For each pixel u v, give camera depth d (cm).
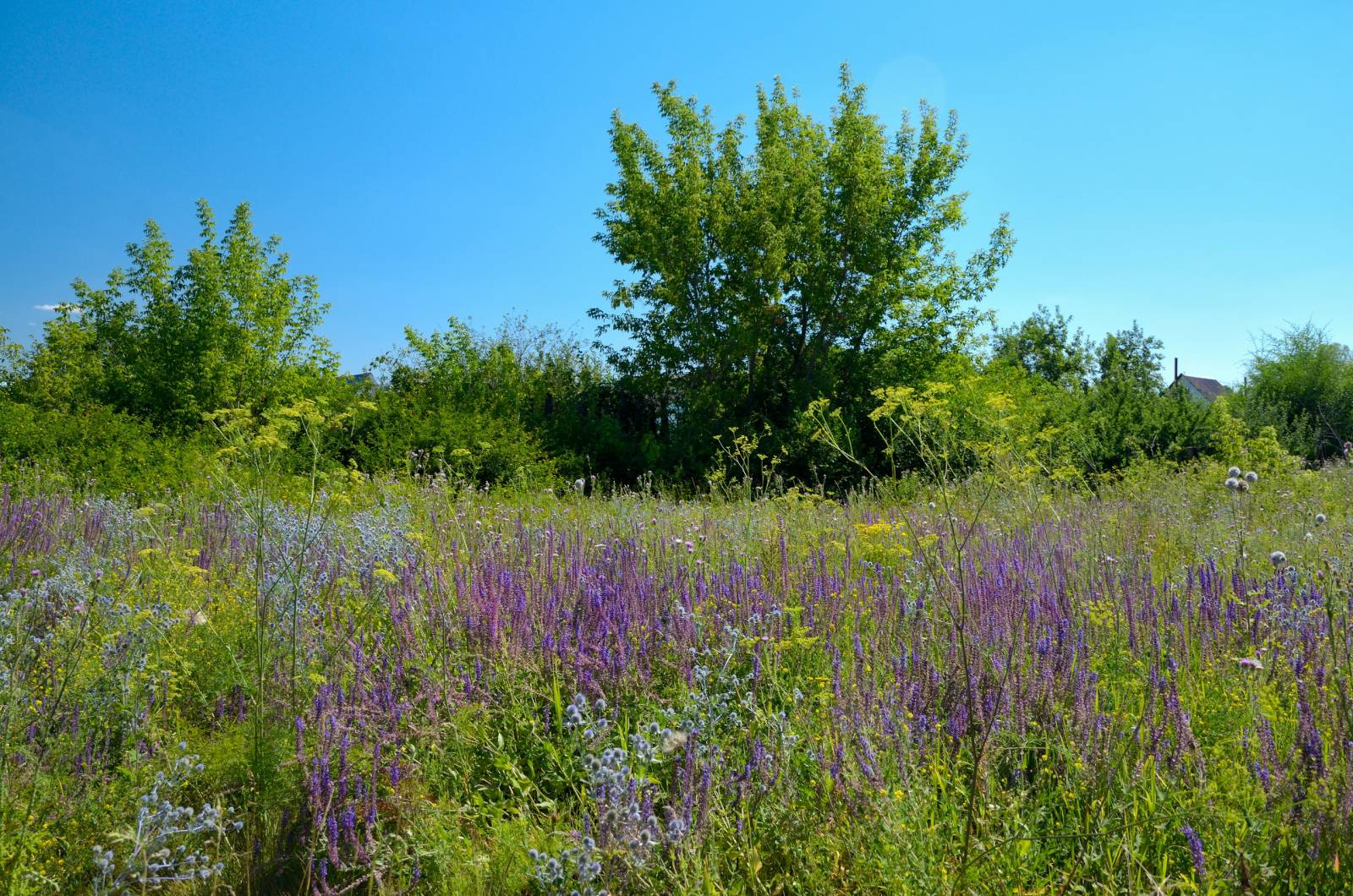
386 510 696
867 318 2519
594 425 2330
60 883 282
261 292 2398
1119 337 5953
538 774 355
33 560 588
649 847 253
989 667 353
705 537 710
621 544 605
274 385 2358
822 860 279
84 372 2434
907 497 1167
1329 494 986
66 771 321
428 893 285
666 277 2441
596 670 392
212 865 287
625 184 2584
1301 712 284
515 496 1347
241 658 395
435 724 351
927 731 325
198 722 385
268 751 318
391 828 309
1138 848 265
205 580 531
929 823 277
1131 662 408
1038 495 902
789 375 2527
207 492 965
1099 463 1956
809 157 2650
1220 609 435
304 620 423
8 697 315
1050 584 521
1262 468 1141
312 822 289
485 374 2659
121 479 1228
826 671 397
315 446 446
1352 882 243
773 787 302
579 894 244
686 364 2459
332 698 338
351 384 2484
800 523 833
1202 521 838
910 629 420
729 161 2619
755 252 2384
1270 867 250
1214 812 267
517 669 395
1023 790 289
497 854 297
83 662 360
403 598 447
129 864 260
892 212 2514
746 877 276
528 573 518
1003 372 2417
